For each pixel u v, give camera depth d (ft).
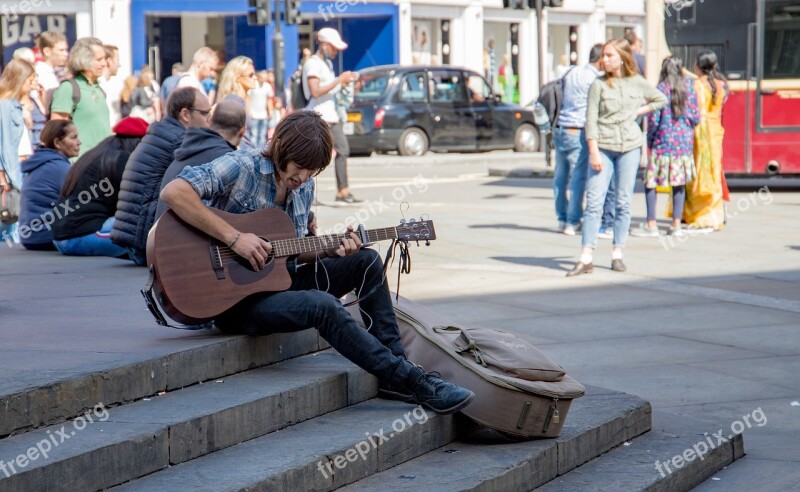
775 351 29.55
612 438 21.72
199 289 20.08
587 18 154.51
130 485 16.20
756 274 40.83
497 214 59.47
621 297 36.76
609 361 28.60
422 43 137.90
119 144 36.01
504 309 34.78
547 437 20.38
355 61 134.92
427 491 17.74
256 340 20.90
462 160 100.68
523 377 20.16
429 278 40.27
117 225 32.17
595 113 40.06
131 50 118.11
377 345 19.95
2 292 27.71
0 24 111.45
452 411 19.74
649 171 49.93
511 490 18.89
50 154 37.52
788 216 57.47
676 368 27.89
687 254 45.47
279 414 19.04
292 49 126.93
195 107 31.89
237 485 16.16
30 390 16.55
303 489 17.16
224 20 124.98
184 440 17.24
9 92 40.06
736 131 67.15
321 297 19.94
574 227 51.34
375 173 88.94
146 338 20.81
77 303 25.85
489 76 144.46
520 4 79.46
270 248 20.44
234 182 20.74
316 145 20.59
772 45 66.13
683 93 48.85
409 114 101.91
